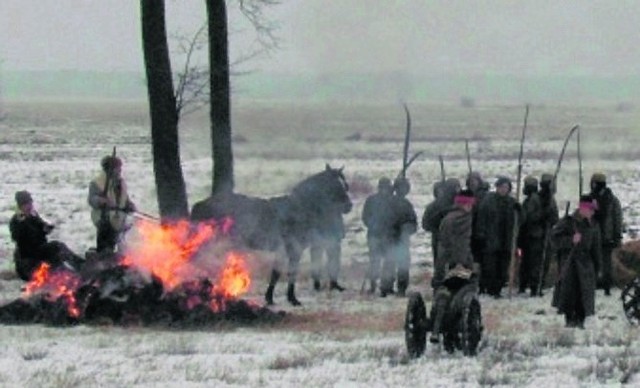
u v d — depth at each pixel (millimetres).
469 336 34219
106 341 36531
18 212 45062
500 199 50094
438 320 34094
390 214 49844
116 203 46812
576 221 40500
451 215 34688
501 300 48969
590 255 40562
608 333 39250
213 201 47812
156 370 31688
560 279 40812
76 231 75750
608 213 50438
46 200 102312
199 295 41000
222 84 57344
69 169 148875
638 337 38438
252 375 30891
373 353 34406
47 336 37781
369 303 47062
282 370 31828
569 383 30469
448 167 147750
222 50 57312
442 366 32594
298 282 53688
